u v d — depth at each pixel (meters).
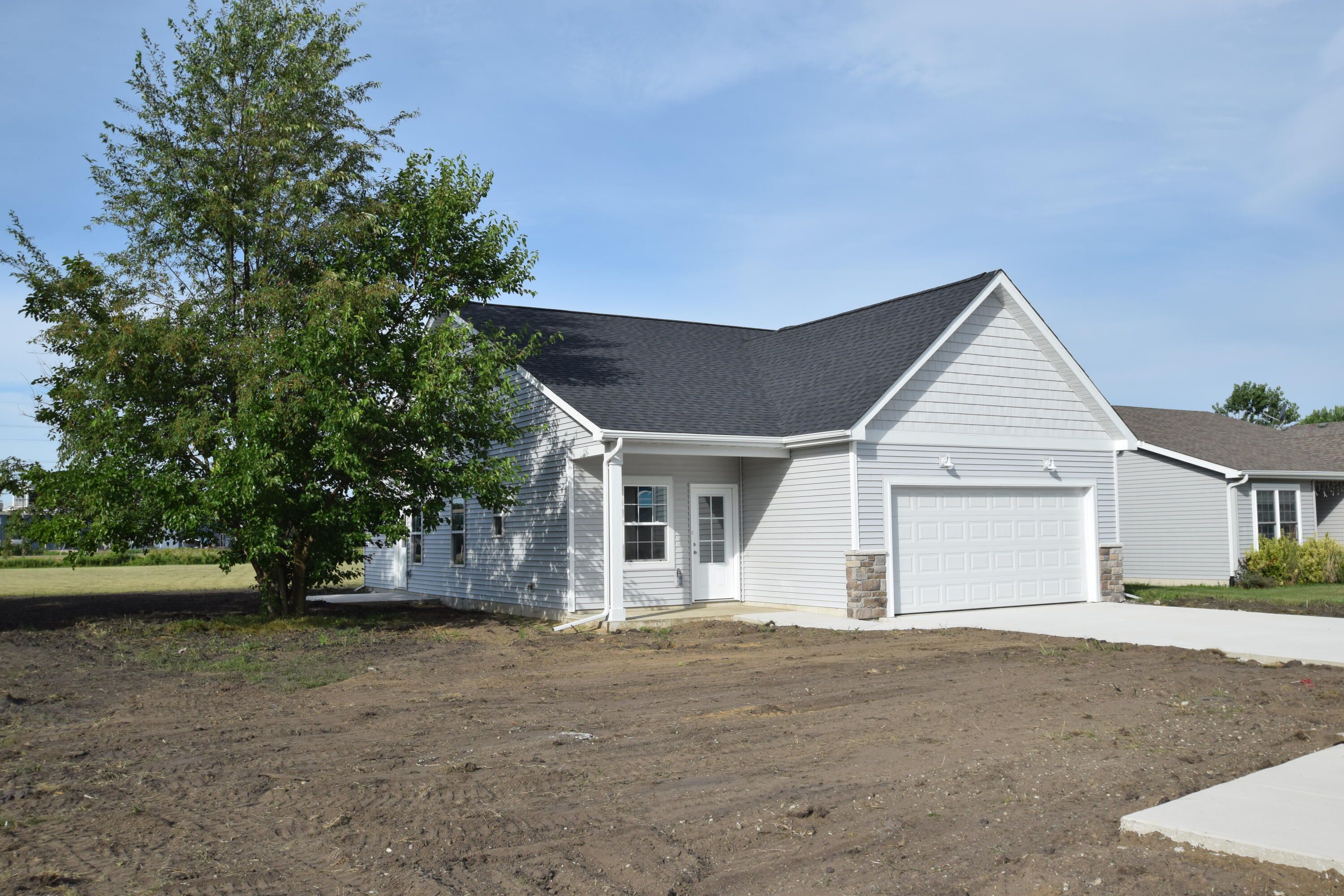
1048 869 4.72
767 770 6.58
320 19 17.50
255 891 4.57
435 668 11.55
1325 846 4.78
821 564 16.78
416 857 5.00
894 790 6.04
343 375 15.27
